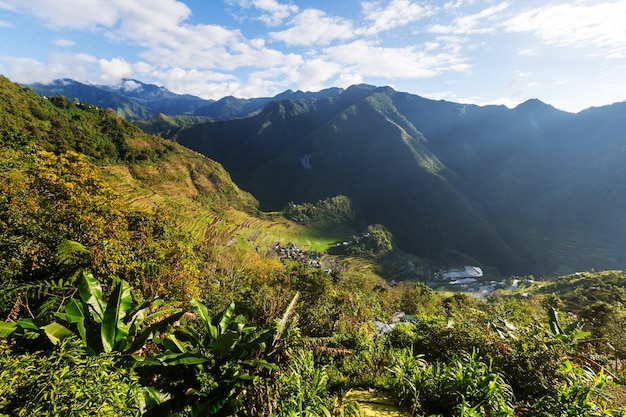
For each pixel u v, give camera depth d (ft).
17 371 6.57
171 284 36.81
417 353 19.76
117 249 31.45
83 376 6.81
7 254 24.09
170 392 9.90
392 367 14.66
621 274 160.15
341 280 119.65
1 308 17.76
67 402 6.07
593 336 40.19
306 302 56.18
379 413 12.04
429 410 12.10
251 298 42.45
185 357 10.21
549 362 12.80
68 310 11.65
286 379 11.55
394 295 139.64
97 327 11.86
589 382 11.79
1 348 7.42
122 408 6.96
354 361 18.31
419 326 22.13
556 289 168.25
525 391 12.59
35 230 27.17
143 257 36.42
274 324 14.07
